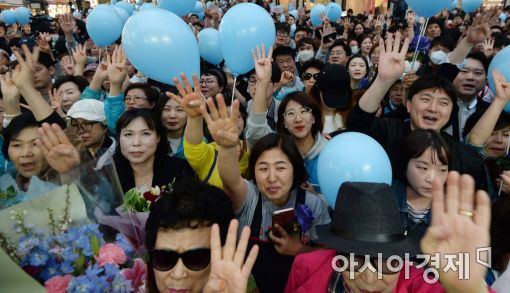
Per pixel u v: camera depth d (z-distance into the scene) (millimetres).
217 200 1308
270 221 1853
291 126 2438
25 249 1008
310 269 1389
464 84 3115
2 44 6539
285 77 3773
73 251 1036
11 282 942
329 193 1752
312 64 4043
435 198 905
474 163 2088
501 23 9508
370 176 1632
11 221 1085
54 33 9062
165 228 1212
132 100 3047
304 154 2496
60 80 3443
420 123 2225
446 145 1732
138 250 1349
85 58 4227
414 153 1729
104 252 1089
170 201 1248
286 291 1468
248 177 2107
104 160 1340
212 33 3914
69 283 972
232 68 2711
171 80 2232
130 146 2070
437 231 888
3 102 2760
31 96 2379
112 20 3795
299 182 1866
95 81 3268
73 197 1185
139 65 2219
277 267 1698
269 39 2646
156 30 2104
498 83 2264
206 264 1221
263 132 2428
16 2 16109
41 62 3941
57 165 1357
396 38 2029
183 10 3807
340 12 8266
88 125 2469
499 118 2318
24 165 1459
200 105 1773
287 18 11148
